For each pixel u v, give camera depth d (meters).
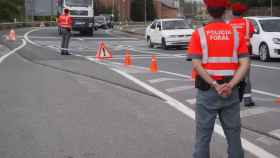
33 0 70.69
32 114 9.95
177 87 13.61
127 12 119.31
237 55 5.44
